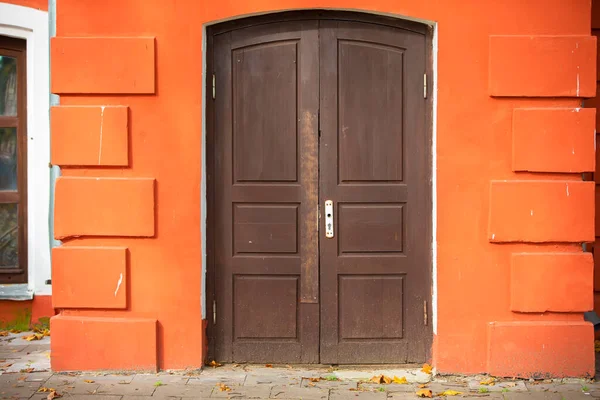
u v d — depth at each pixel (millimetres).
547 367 4719
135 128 4793
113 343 4820
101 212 4781
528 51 4648
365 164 4895
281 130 4906
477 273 4738
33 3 5840
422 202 4883
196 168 4789
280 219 4934
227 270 4957
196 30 4762
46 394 4461
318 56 4867
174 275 4824
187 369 4863
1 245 6066
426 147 4863
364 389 4578
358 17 4844
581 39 4645
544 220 4676
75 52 4762
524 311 4699
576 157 4660
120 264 4789
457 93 4703
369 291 4949
